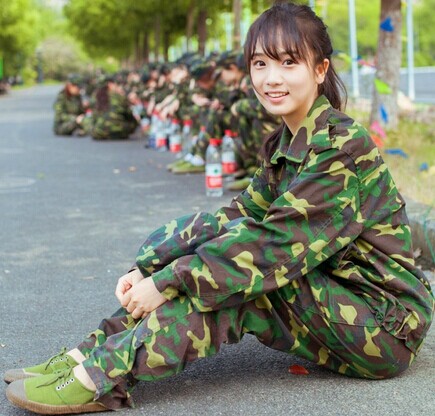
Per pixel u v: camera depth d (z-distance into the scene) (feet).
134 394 9.29
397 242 9.12
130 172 30.53
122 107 45.93
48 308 13.30
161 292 8.39
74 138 48.37
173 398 9.16
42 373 9.18
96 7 112.16
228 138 26.11
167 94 39.93
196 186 26.20
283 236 8.43
